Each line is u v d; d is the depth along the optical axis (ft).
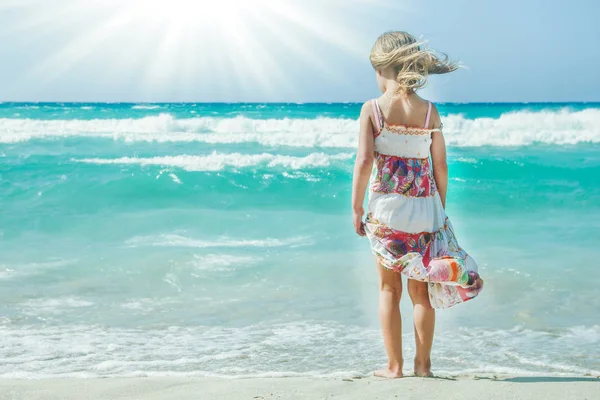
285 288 17.08
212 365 11.40
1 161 39.88
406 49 9.47
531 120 60.75
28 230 24.32
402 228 9.48
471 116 120.67
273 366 11.35
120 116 95.25
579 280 17.54
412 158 9.57
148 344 12.73
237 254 20.56
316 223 25.53
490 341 12.91
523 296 16.19
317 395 8.84
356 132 60.85
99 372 10.91
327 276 18.22
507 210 28.76
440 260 9.28
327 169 37.88
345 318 14.62
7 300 15.83
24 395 9.08
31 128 63.87
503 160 40.86
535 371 10.94
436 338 13.12
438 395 8.63
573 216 27.37
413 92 9.58
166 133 60.49
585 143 55.01
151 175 33.32
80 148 49.60
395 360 10.07
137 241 22.61
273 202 29.94
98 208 28.48
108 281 17.67
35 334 13.32
